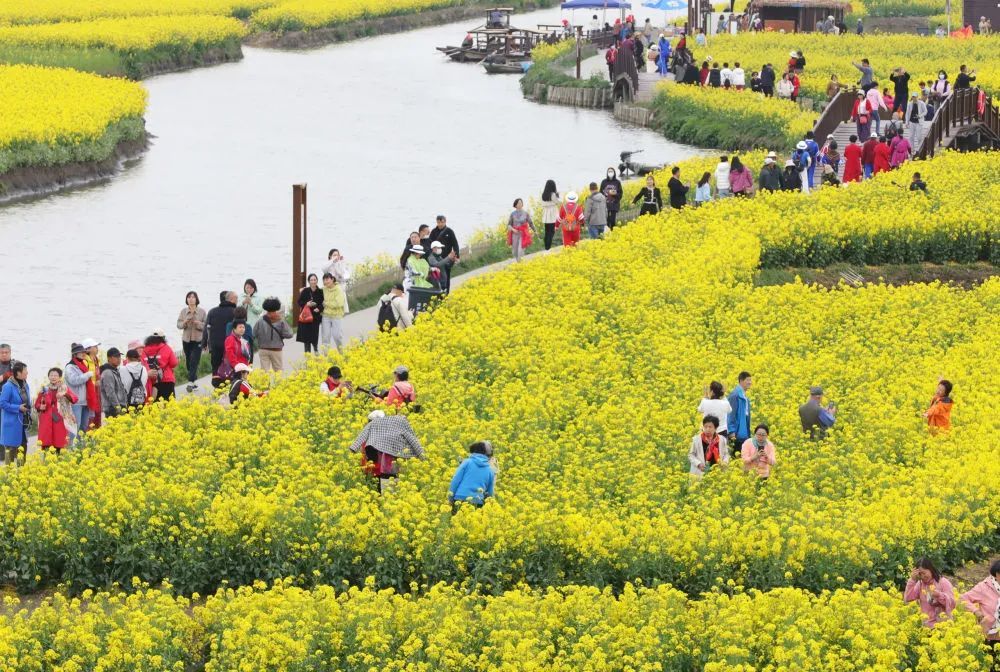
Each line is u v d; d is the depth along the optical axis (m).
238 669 43.22
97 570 52.06
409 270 84.69
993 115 149.12
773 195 113.56
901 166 128.00
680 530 52.09
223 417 63.62
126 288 109.75
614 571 51.44
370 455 57.00
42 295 106.75
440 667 42.97
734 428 62.72
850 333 84.31
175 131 184.12
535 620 45.12
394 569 50.84
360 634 43.97
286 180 155.50
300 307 77.75
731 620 44.41
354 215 138.75
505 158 168.50
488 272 97.69
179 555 51.59
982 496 57.28
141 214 137.00
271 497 52.56
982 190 118.75
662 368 73.56
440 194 148.62
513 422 64.38
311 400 64.88
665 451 61.94
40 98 166.25
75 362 63.34
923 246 106.00
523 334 77.38
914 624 45.97
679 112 185.50
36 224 131.12
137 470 56.66
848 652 44.59
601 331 80.38
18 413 61.06
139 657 43.06
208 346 75.81
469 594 50.16
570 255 94.81
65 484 54.53
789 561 50.84
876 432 64.56
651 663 43.12
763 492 55.91
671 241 102.00
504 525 51.50
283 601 45.84
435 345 75.88
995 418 68.06
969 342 84.00
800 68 189.25
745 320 85.25
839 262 104.81
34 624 44.94
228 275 115.06
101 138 157.00
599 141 179.62
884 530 53.00
